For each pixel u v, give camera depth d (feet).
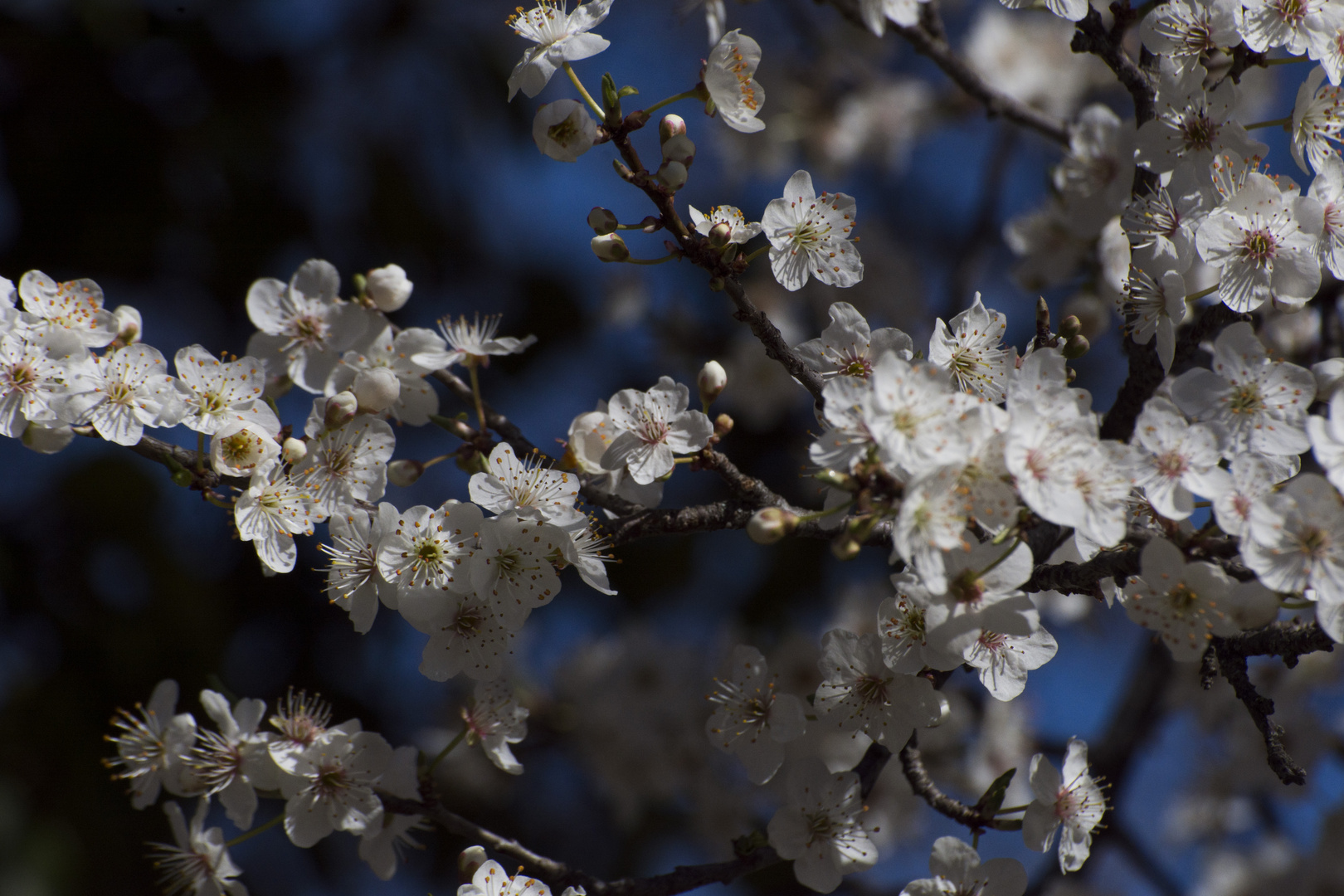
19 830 13.24
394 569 7.41
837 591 16.57
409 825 8.52
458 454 8.25
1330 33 7.91
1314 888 15.12
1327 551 5.83
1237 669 6.87
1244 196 7.47
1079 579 6.99
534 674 16.28
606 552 7.86
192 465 7.66
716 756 14.94
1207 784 16.74
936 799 8.13
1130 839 13.43
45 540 14.90
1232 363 6.86
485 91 18.29
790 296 17.19
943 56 12.46
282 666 15.71
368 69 18.08
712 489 16.35
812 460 6.29
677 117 7.36
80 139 16.49
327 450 7.94
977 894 7.49
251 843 15.02
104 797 13.93
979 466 5.98
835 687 7.63
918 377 6.05
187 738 8.34
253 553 15.92
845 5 12.14
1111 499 6.10
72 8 16.44
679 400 7.75
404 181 17.47
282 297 8.59
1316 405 8.93
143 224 16.37
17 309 7.83
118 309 8.24
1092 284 13.53
